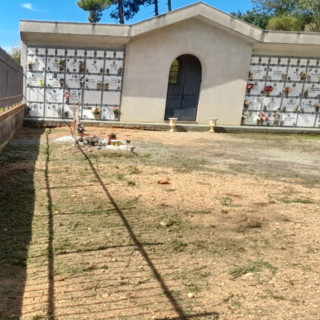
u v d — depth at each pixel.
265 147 10.93
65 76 13.69
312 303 2.60
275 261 3.28
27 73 13.45
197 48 14.18
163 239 3.65
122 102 14.14
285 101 15.02
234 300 2.61
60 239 3.52
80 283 2.76
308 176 7.05
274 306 2.54
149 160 7.80
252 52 14.51
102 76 13.88
